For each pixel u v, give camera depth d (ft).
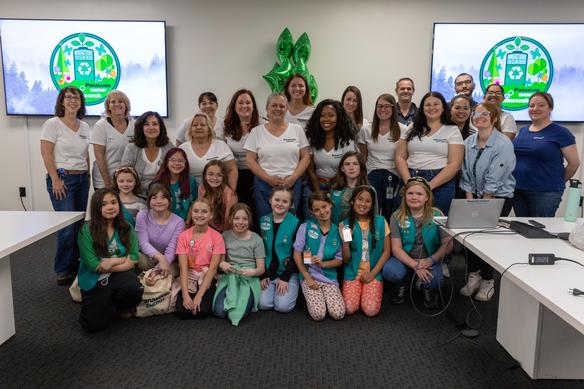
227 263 8.76
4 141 15.23
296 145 9.92
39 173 15.37
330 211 8.89
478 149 9.41
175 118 15.21
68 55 14.60
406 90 12.09
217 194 9.42
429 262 8.75
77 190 10.77
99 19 14.61
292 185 9.74
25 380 6.39
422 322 8.39
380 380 6.46
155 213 8.99
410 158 10.00
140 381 6.37
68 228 10.00
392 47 14.93
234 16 14.76
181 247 8.72
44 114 14.92
